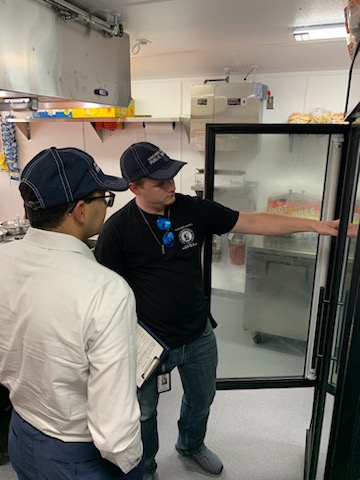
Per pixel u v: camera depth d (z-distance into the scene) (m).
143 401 1.46
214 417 2.06
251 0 1.50
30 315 0.81
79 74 1.76
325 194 1.51
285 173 1.86
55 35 1.59
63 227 0.87
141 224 1.39
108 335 0.79
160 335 1.44
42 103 2.08
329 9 1.61
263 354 2.36
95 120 3.15
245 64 2.74
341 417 0.92
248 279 2.28
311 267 2.19
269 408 2.14
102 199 0.92
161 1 1.53
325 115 2.79
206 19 1.75
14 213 4.04
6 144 3.79
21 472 0.99
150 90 3.39
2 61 1.37
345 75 2.82
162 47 2.29
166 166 1.33
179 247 1.42
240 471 1.72
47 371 0.81
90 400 0.81
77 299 0.78
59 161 0.83
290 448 1.85
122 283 0.84
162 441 1.89
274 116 3.11
